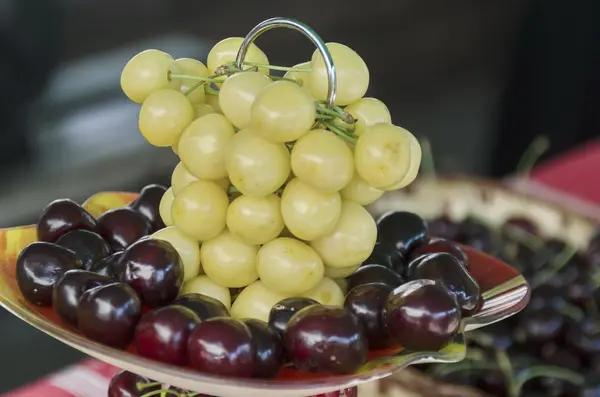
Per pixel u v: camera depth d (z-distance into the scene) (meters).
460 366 0.79
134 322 0.55
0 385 1.18
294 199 0.56
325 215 0.56
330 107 0.57
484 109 2.30
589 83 2.07
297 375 0.56
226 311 0.57
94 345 0.53
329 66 0.56
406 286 0.56
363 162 0.55
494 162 2.18
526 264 0.88
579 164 1.20
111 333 0.55
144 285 0.56
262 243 0.58
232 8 1.97
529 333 0.81
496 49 2.38
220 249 0.58
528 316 0.81
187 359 0.54
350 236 0.58
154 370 0.52
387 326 0.56
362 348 0.54
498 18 2.38
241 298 0.58
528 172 1.18
